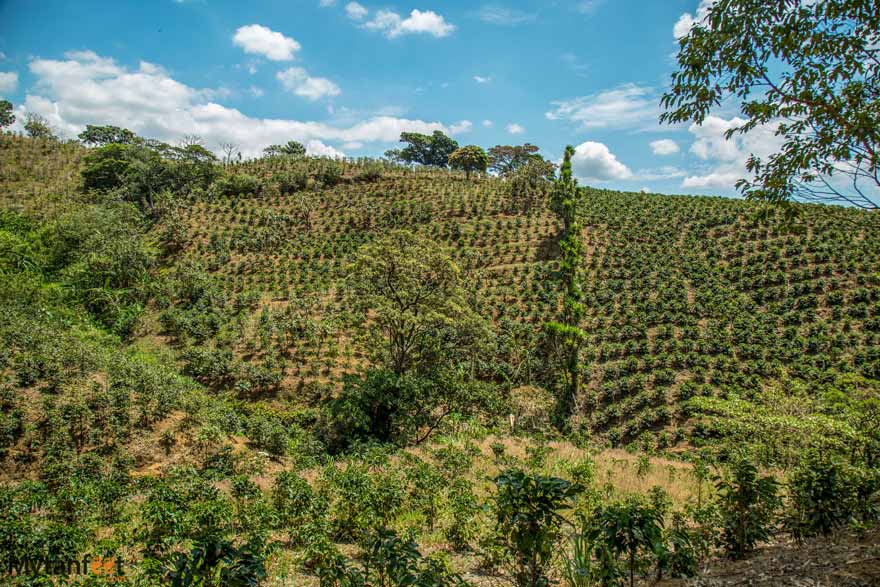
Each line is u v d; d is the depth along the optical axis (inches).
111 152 2315.5
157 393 781.3
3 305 1222.9
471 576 265.4
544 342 1263.5
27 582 238.7
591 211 1982.0
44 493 412.8
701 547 253.0
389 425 904.3
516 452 724.0
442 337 1120.2
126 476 581.9
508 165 2987.2
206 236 1871.3
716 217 1824.6
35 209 2020.2
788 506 340.5
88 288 1441.9
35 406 711.1
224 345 1235.9
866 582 181.6
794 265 1489.9
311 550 264.5
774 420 589.0
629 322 1352.1
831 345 1181.1
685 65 266.4
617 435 1033.5
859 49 233.1
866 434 514.6
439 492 421.7
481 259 1701.5
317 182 2308.1
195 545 178.1
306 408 1026.7
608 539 199.2
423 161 3590.1
